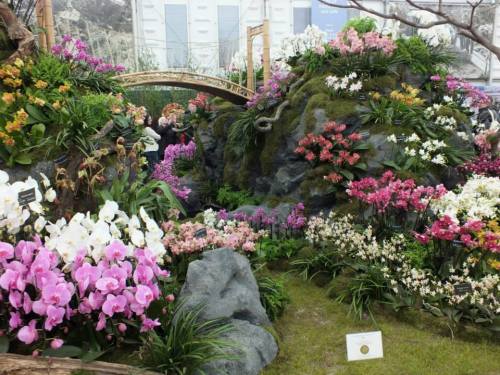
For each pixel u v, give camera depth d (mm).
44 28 6043
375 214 4844
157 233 2904
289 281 4598
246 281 3432
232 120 8430
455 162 5895
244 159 7551
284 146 6668
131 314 2686
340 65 6746
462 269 3838
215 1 9617
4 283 2426
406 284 3764
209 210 4734
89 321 2676
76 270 2586
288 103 6801
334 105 6172
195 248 3793
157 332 2945
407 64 6969
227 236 4070
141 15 9414
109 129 4336
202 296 3064
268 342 3146
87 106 4473
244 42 9914
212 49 9844
